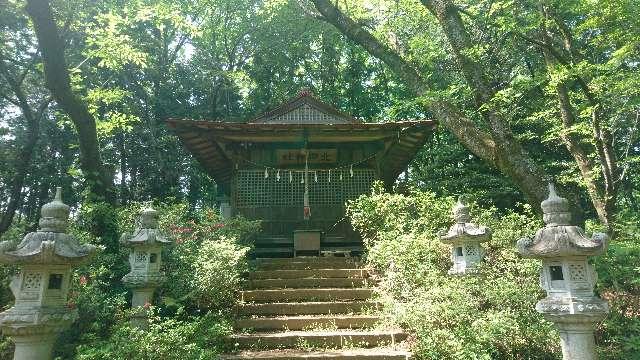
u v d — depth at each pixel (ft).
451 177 44.93
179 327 15.85
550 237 12.26
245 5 61.52
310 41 66.85
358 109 71.41
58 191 13.53
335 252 32.58
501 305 17.47
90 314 17.98
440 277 19.99
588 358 11.81
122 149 60.23
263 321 20.26
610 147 24.73
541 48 29.27
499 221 28.66
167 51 63.77
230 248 22.67
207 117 66.49
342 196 37.35
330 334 18.76
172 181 61.21
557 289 12.35
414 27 34.53
